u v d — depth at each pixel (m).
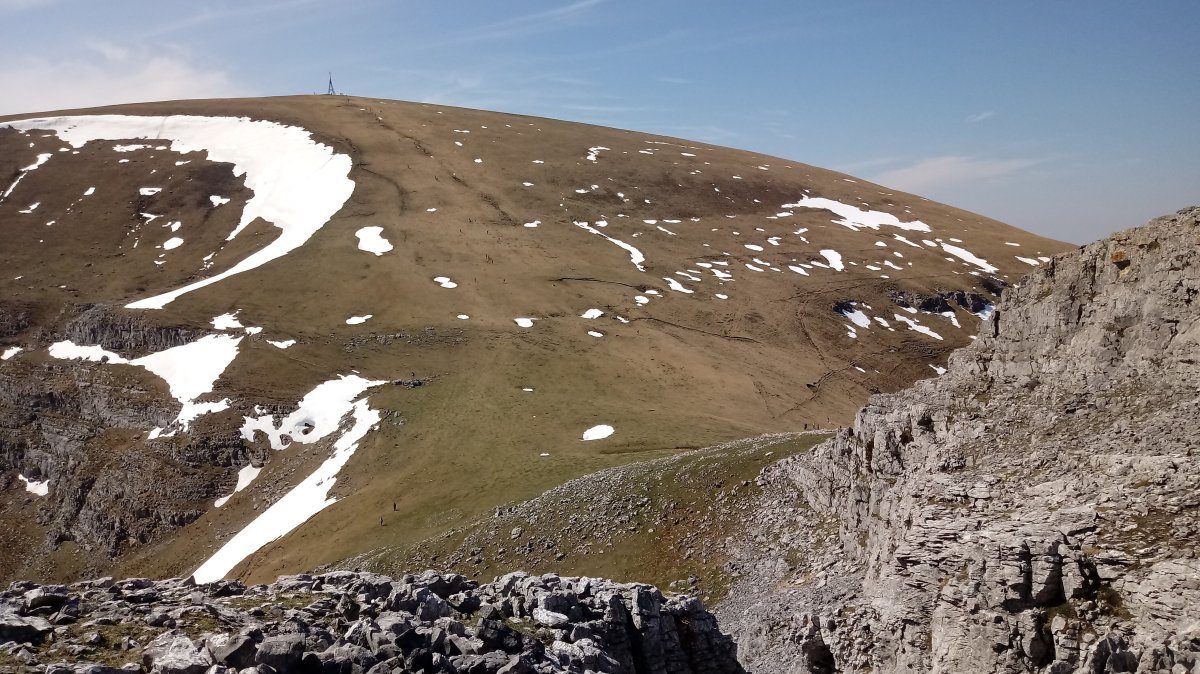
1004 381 39.81
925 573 29.64
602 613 25.50
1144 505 25.97
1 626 17.77
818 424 124.75
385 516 90.31
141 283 171.00
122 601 20.34
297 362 135.50
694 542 63.25
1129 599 23.64
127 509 117.06
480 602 24.75
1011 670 24.98
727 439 100.38
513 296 162.88
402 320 150.75
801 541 55.09
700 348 149.50
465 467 99.06
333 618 21.17
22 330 155.75
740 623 48.78
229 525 108.38
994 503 30.25
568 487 78.50
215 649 17.38
